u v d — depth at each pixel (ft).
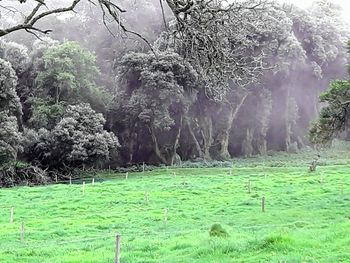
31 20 28.19
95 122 172.24
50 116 176.65
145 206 104.78
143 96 178.40
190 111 200.34
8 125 145.69
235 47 28.86
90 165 174.50
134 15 183.32
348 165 179.22
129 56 177.06
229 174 161.89
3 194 124.16
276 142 234.38
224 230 63.16
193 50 27.84
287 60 178.19
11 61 190.29
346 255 44.62
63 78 176.55
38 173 159.33
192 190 125.08
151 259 50.70
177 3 27.27
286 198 108.58
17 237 74.18
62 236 75.82
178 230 77.05
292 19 202.49
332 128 96.99
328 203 99.50
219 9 26.84
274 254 46.93
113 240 67.51
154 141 194.49
